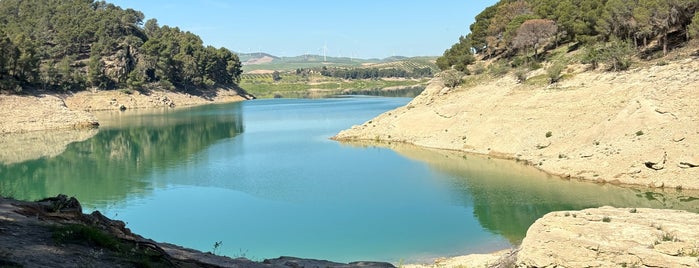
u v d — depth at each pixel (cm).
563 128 6656
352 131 9056
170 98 19538
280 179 5812
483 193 4969
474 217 4253
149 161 7256
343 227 4078
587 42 9194
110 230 1852
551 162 5881
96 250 1474
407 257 3450
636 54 7938
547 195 4819
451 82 10119
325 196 5022
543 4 11288
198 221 4288
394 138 8538
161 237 3891
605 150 5531
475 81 10081
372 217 4325
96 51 18775
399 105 15750
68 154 8088
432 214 4366
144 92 19000
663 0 7438
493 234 3850
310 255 3503
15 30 18350
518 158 6550
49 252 1357
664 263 1842
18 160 7562
